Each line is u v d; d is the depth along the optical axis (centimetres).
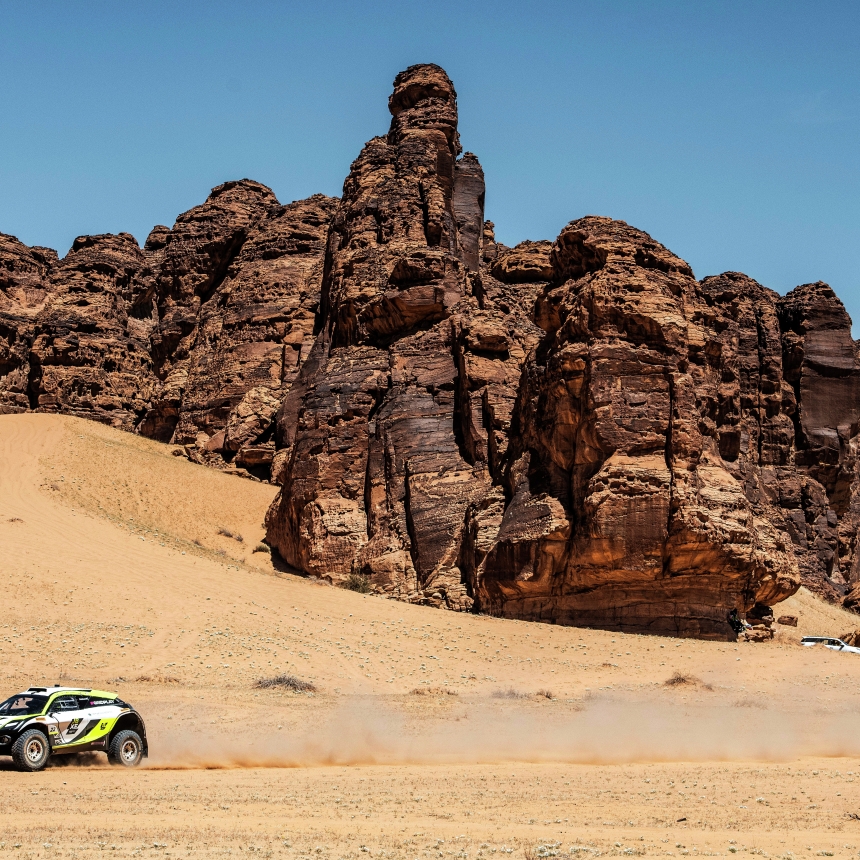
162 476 7431
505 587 5084
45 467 6819
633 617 4881
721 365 5416
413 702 3312
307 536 6312
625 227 5356
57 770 2180
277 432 8212
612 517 4806
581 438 5028
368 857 1453
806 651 4578
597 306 5031
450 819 1770
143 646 3875
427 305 6619
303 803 1888
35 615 4062
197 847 1490
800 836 1661
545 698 3478
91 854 1420
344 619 4541
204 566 5078
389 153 8025
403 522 6000
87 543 5112
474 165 8769
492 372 6084
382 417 6397
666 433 4928
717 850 1545
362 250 7381
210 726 2830
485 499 5534
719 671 4050
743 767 2462
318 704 3212
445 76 8312
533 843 1567
